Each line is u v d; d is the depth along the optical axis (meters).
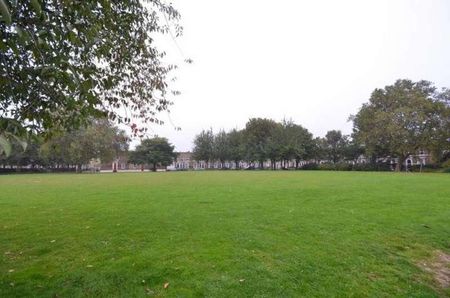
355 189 18.62
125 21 6.36
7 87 3.99
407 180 26.14
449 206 12.46
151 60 7.55
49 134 4.80
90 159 59.72
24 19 3.36
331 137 75.75
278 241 7.71
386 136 50.75
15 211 12.02
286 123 72.25
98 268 6.06
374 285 5.60
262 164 77.69
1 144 1.86
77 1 4.14
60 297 5.00
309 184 22.30
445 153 54.56
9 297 4.96
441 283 5.95
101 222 9.86
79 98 4.48
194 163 100.06
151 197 15.56
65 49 4.29
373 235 8.33
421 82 52.47
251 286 5.35
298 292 5.21
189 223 9.58
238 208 12.10
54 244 7.61
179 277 5.66
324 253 6.94
